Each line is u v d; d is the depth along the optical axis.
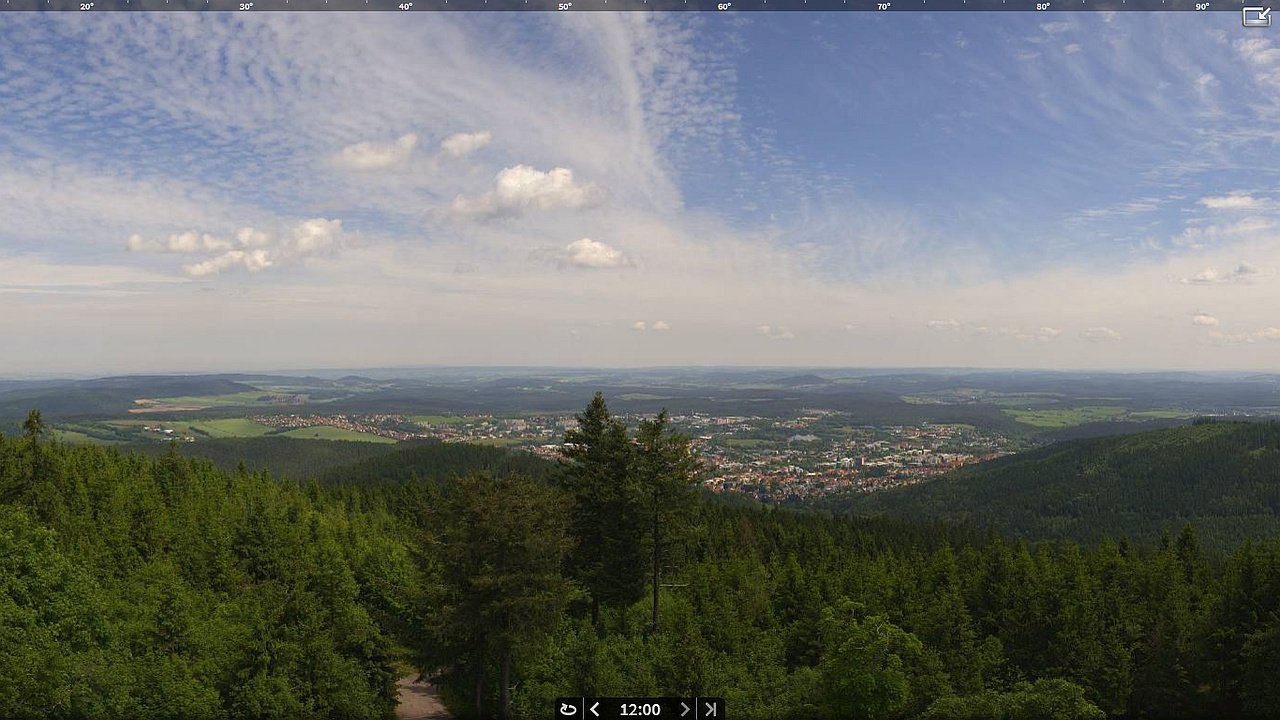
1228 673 47.25
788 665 50.12
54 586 38.62
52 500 64.56
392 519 95.31
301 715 36.69
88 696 31.81
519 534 34.31
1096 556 64.81
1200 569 63.28
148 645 38.94
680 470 45.25
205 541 54.78
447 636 35.97
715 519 90.44
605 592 45.28
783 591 58.56
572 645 39.34
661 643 42.50
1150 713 48.50
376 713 41.59
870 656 34.25
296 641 38.16
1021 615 51.41
